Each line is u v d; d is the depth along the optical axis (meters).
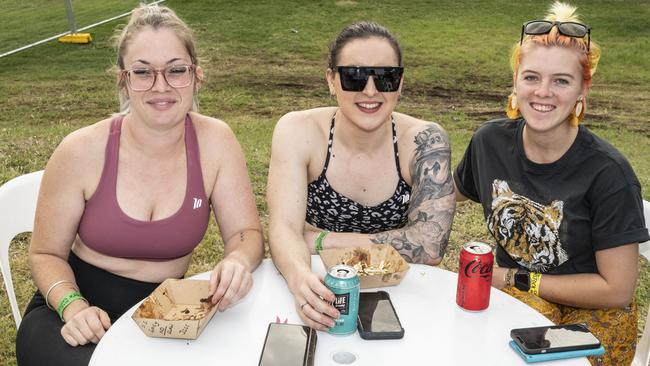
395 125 2.36
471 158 2.46
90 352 1.81
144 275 2.20
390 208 2.36
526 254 2.25
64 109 7.11
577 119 2.12
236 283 1.74
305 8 13.11
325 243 2.19
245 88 8.32
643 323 3.21
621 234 2.03
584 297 2.09
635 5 13.48
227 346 1.59
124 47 2.00
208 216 2.20
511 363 1.53
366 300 1.75
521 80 2.13
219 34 11.24
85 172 2.06
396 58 2.14
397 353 1.56
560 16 2.12
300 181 2.29
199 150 2.16
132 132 2.06
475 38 11.45
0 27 10.65
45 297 2.01
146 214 2.08
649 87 8.91
